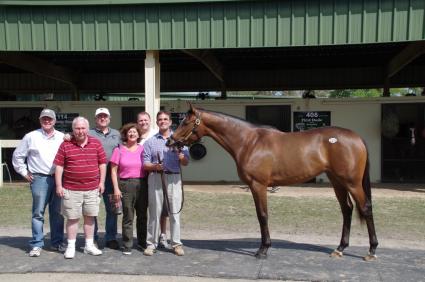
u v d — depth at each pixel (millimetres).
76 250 5609
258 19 8844
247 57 13836
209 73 17406
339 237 6375
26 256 5348
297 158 5023
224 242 6016
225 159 12023
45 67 14109
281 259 5152
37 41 9242
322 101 11672
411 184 11273
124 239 5406
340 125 11648
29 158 5461
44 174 5426
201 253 5434
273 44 8859
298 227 6953
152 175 5309
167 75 17703
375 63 15648
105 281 4535
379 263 4984
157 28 9078
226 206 8500
